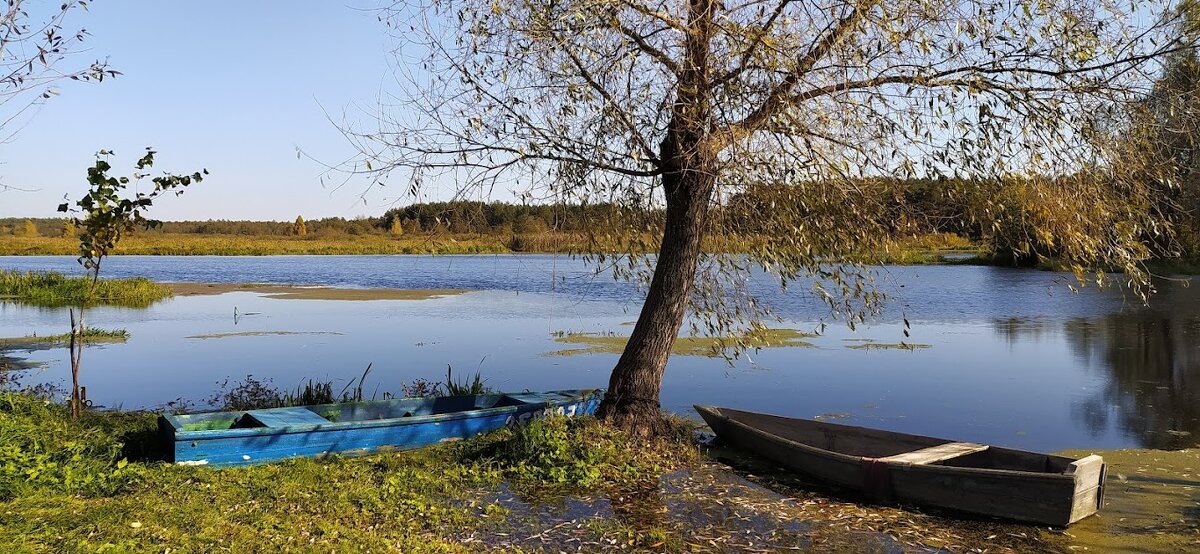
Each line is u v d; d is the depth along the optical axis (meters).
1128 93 7.52
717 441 9.76
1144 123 7.49
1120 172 7.51
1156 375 15.00
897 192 7.82
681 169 8.04
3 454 6.82
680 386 13.76
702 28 7.37
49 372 15.14
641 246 9.20
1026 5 7.04
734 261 8.36
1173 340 19.78
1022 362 16.45
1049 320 24.44
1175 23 7.40
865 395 13.07
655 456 8.52
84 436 8.20
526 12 7.43
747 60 7.21
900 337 20.31
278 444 8.07
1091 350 18.20
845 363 16.17
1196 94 7.42
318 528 6.25
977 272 49.53
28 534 5.61
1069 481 6.67
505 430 9.20
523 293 36.50
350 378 14.60
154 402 12.34
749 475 8.32
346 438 8.41
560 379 14.41
